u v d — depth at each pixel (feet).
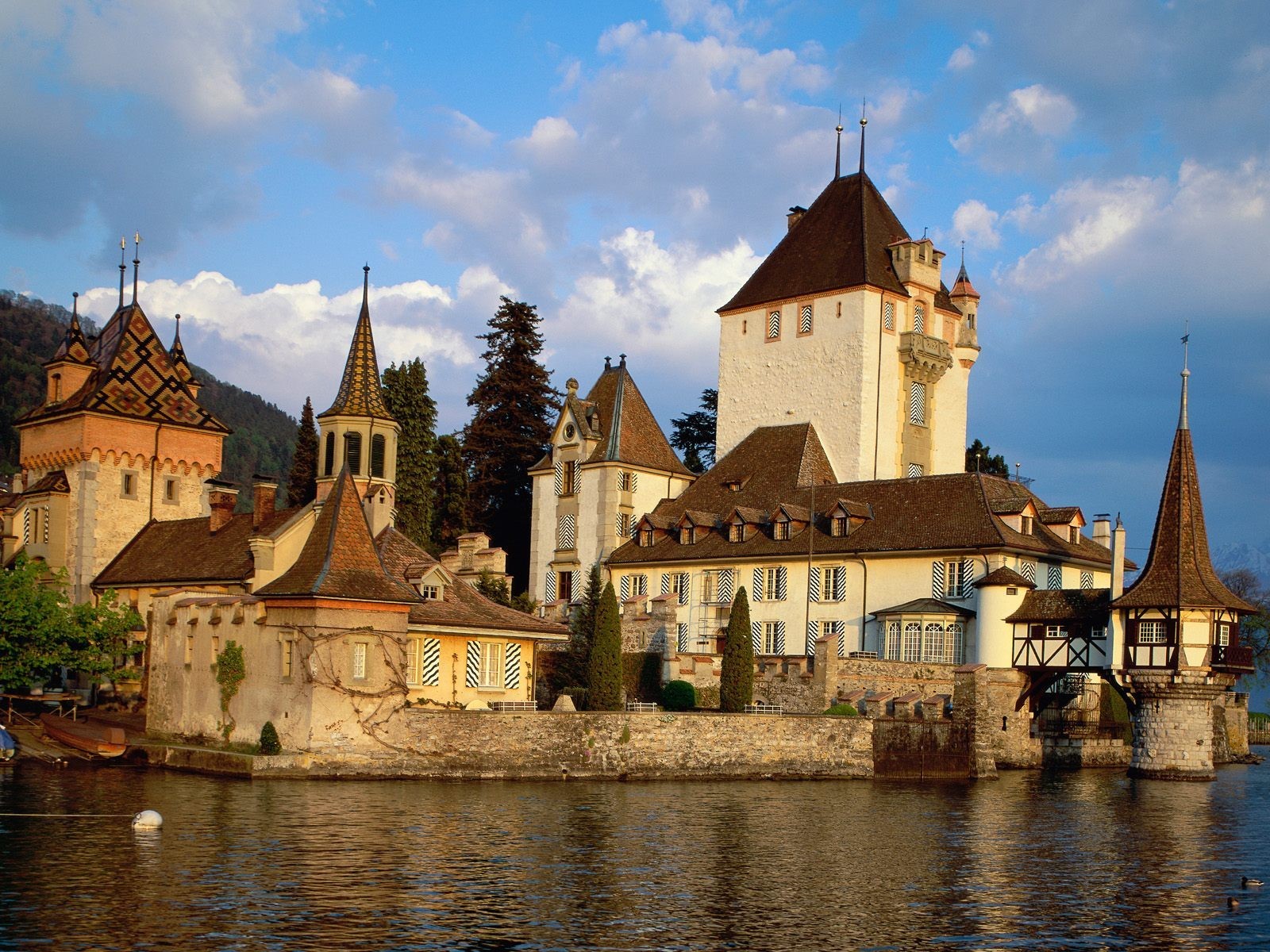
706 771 202.80
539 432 372.38
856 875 134.00
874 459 320.29
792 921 114.62
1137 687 233.35
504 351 373.81
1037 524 276.21
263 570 222.48
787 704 231.09
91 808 152.35
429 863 129.49
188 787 169.99
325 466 237.45
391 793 170.81
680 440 410.93
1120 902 126.62
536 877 126.11
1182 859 149.48
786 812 171.53
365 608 184.85
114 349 281.74
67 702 235.61
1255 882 134.51
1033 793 204.23
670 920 112.98
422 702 204.95
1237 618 239.09
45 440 281.13
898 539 268.41
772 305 337.93
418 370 341.41
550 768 192.65
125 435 275.59
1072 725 257.55
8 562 276.62
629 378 334.03
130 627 231.09
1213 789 218.79
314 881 120.37
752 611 287.48
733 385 344.49
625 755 197.36
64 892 114.32
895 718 219.82
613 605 221.87
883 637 263.29
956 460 343.26
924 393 334.65
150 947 100.01
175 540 259.60
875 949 107.55
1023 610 245.24
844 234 333.62
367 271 247.29
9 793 162.81
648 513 319.27
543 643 261.44
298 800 161.07
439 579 214.48
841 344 323.57
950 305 345.72
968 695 229.25
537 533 334.24
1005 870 139.54
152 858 127.54
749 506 307.37
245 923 106.32
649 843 145.07
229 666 194.29
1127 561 295.28
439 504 350.64
